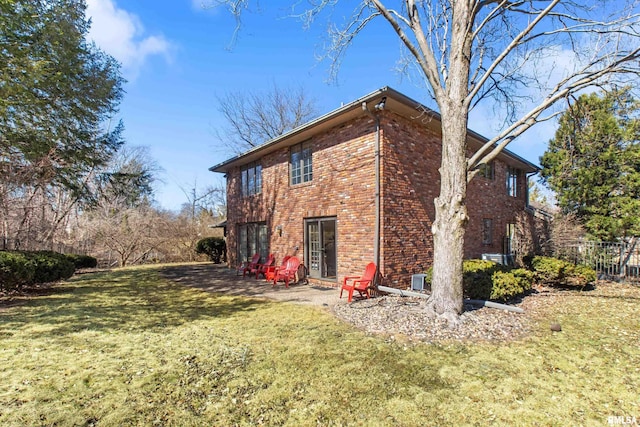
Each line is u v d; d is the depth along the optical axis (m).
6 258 8.03
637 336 5.11
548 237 12.91
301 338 5.02
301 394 3.35
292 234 11.51
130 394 3.35
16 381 3.61
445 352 4.41
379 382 3.59
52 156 12.05
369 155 8.66
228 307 7.29
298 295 8.60
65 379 3.66
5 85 8.70
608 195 12.72
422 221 9.71
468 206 12.16
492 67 5.83
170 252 22.00
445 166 5.91
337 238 9.58
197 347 4.66
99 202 18.27
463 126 5.85
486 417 2.95
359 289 7.64
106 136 16.27
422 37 6.25
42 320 6.19
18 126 10.58
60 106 11.95
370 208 8.59
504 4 6.17
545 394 3.34
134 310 7.05
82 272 15.00
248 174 14.91
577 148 12.12
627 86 6.16
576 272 9.08
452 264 5.74
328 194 9.96
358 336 5.09
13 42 9.02
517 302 7.49
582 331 5.34
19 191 11.57
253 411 3.05
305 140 11.10
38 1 10.38
